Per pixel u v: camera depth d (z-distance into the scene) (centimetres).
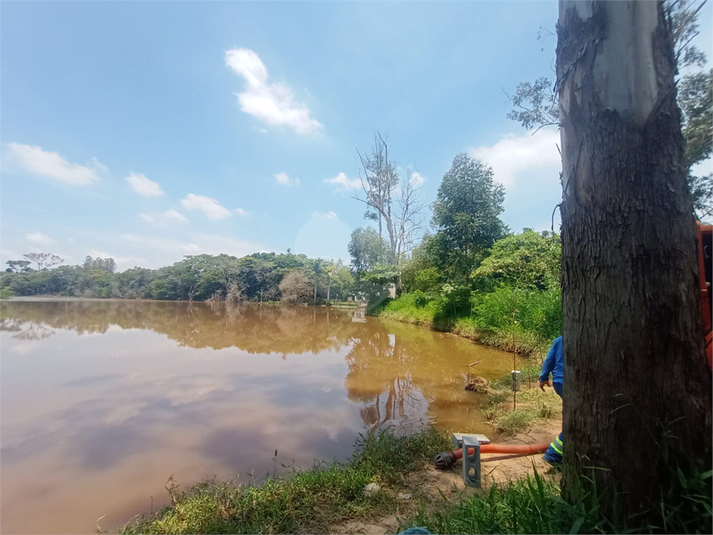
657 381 168
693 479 160
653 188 177
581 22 202
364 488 303
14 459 400
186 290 5409
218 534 243
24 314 2442
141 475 363
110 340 1361
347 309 2973
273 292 4684
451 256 1549
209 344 1282
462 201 1567
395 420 517
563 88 214
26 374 812
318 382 738
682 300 171
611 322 178
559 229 223
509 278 1262
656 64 183
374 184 2888
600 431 179
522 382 679
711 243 246
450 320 1526
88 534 273
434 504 277
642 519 165
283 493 291
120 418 527
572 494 189
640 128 181
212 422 509
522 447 362
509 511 204
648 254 173
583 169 196
